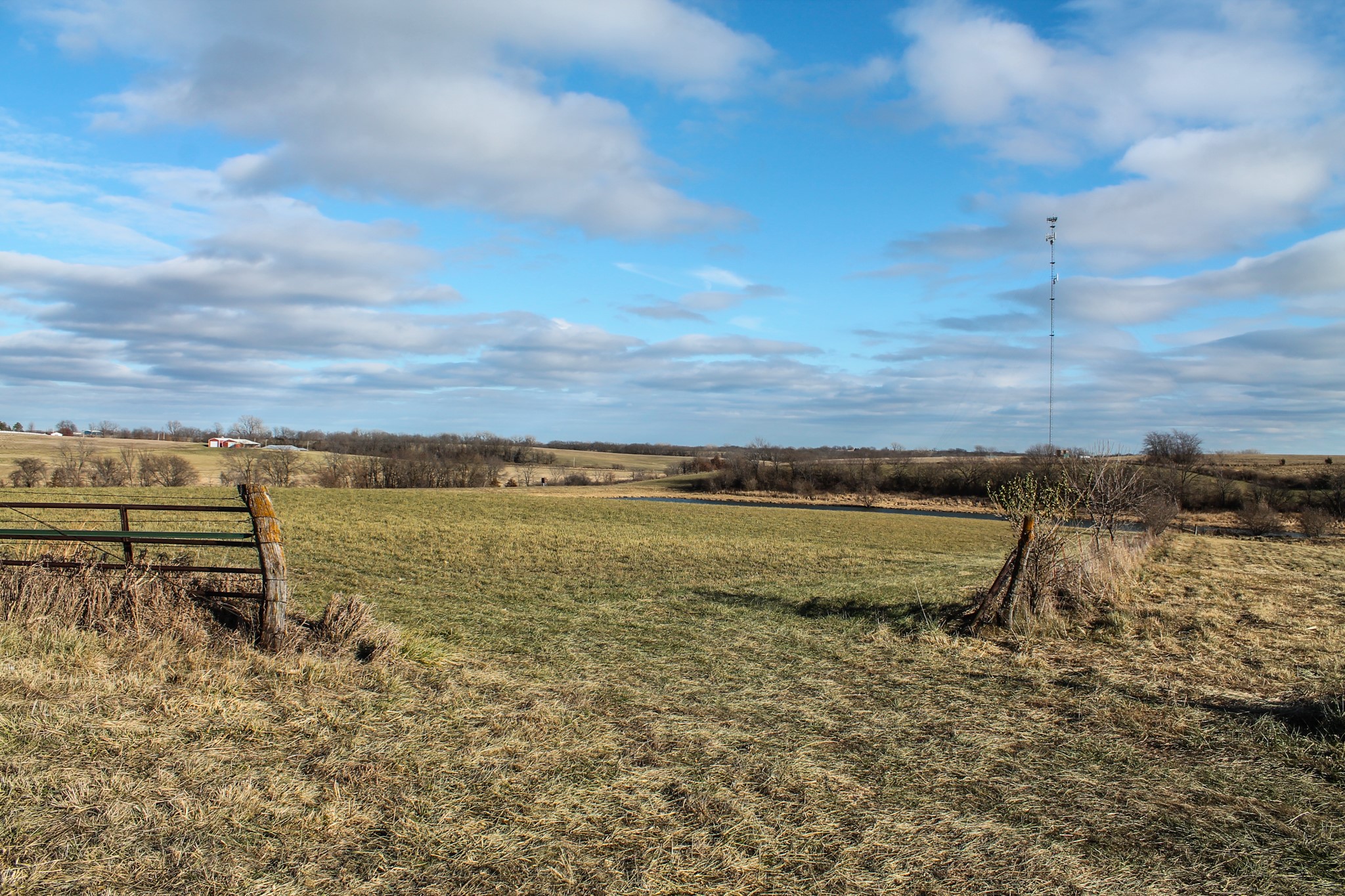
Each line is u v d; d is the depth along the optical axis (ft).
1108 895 11.09
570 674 22.94
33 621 21.71
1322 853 12.29
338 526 73.77
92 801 12.63
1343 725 17.33
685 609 36.37
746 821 13.15
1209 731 17.94
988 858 12.06
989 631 29.43
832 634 30.14
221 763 14.46
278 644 22.24
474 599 38.63
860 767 15.79
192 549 47.70
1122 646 27.09
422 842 12.00
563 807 13.46
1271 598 38.24
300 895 10.45
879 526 121.19
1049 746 17.15
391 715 17.76
